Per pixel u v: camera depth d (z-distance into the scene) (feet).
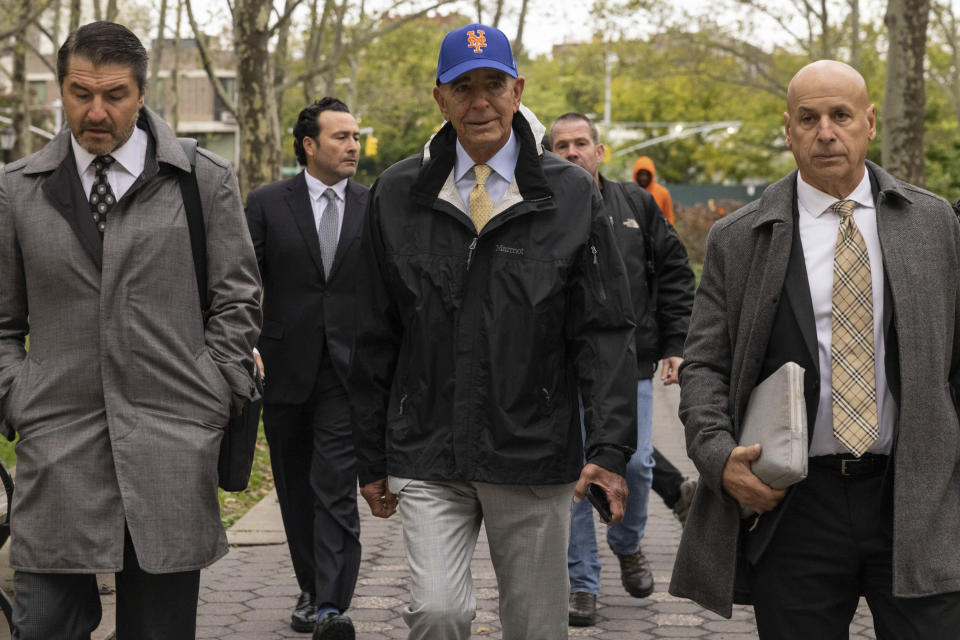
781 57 110.52
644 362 18.29
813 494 10.71
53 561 11.08
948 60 116.88
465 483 11.55
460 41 11.47
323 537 16.93
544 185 11.42
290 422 17.99
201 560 11.35
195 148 11.82
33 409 11.28
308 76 72.43
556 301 11.37
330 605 16.62
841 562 10.72
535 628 11.67
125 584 11.49
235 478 11.84
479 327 11.39
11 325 11.71
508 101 11.51
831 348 10.66
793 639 10.91
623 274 11.64
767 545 10.80
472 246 11.44
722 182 222.89
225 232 11.75
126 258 11.26
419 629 11.34
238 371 11.62
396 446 11.65
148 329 11.32
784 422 10.29
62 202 11.31
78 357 11.27
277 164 47.75
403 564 21.62
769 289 10.82
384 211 11.78
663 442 35.47
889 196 10.75
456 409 11.37
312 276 17.85
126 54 11.18
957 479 10.69
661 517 25.84
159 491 11.17
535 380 11.35
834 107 10.68
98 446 11.23
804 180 11.00
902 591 10.31
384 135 179.42
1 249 11.42
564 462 11.43
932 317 10.52
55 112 163.02
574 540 17.74
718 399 11.13
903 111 45.44
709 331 11.36
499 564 11.75
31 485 11.20
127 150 11.46
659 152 221.05
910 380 10.39
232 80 221.87
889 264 10.53
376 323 11.92
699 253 121.70
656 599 19.26
